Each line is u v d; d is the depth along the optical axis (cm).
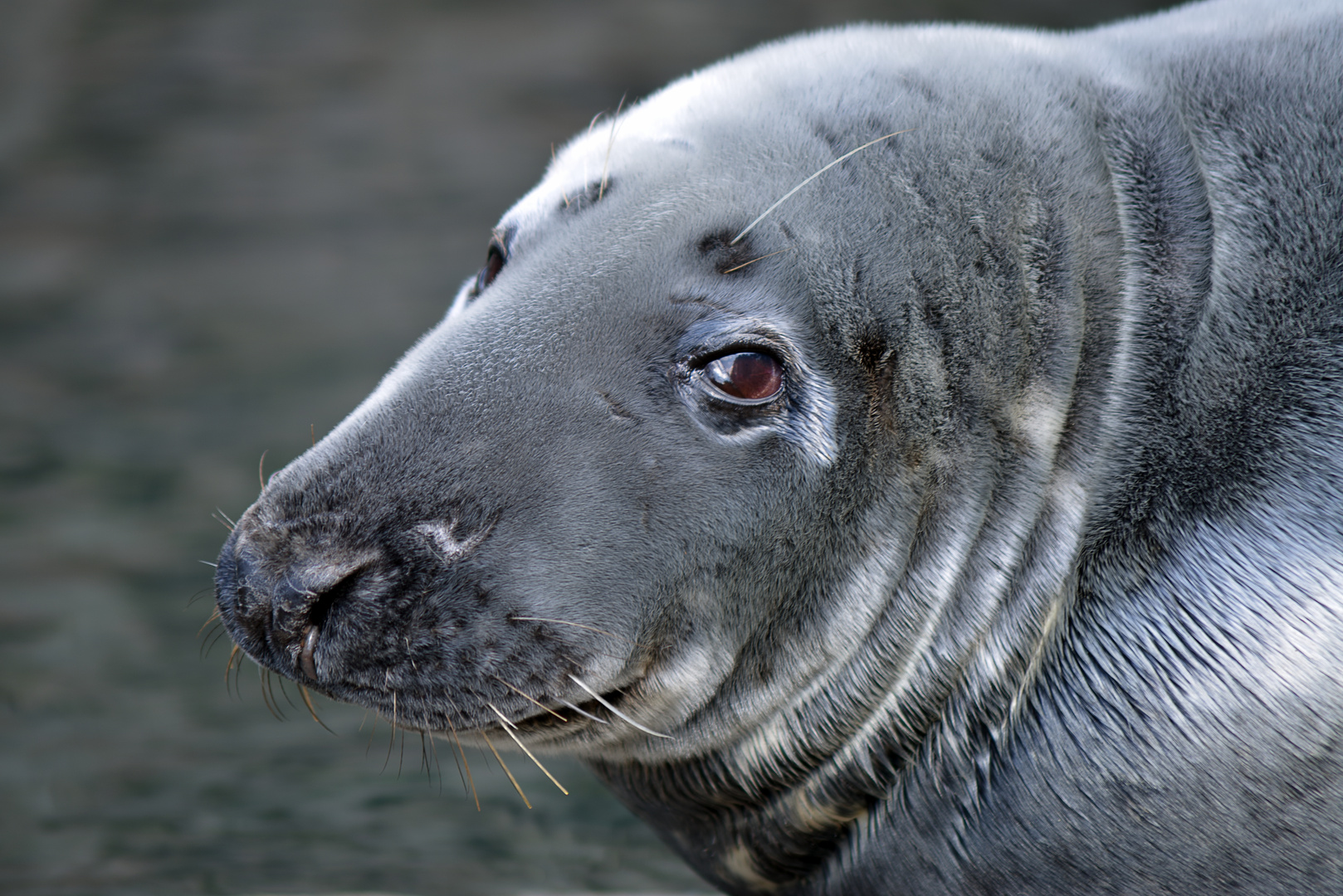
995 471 1118
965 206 1099
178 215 3900
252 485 2434
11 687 1861
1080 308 1116
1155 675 1053
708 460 1069
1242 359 1087
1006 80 1166
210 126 4466
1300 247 1101
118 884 1421
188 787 1634
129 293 3434
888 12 5116
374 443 1062
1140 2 5153
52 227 3838
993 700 1116
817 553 1106
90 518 2341
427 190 3997
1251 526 1048
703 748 1184
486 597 1047
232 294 3419
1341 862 1027
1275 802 1027
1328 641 1012
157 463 2544
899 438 1097
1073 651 1084
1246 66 1193
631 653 1084
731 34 4984
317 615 1052
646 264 1073
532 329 1074
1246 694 1027
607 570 1061
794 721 1162
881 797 1173
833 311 1070
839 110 1127
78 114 4544
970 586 1124
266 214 3884
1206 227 1128
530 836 1558
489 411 1060
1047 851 1088
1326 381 1063
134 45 5022
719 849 1280
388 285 3409
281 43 5066
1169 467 1087
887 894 1178
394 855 1496
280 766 1695
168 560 2197
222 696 1862
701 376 1063
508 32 5100
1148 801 1052
